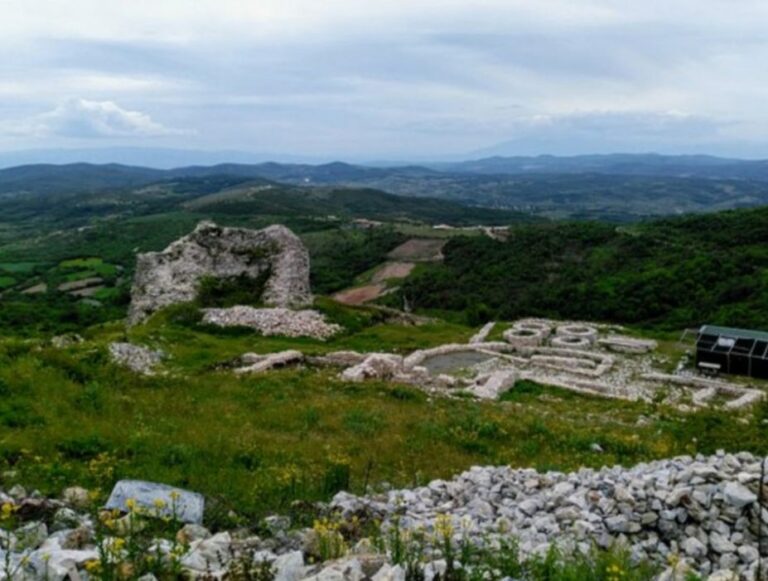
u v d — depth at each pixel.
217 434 15.50
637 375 35.56
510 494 11.45
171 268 46.09
